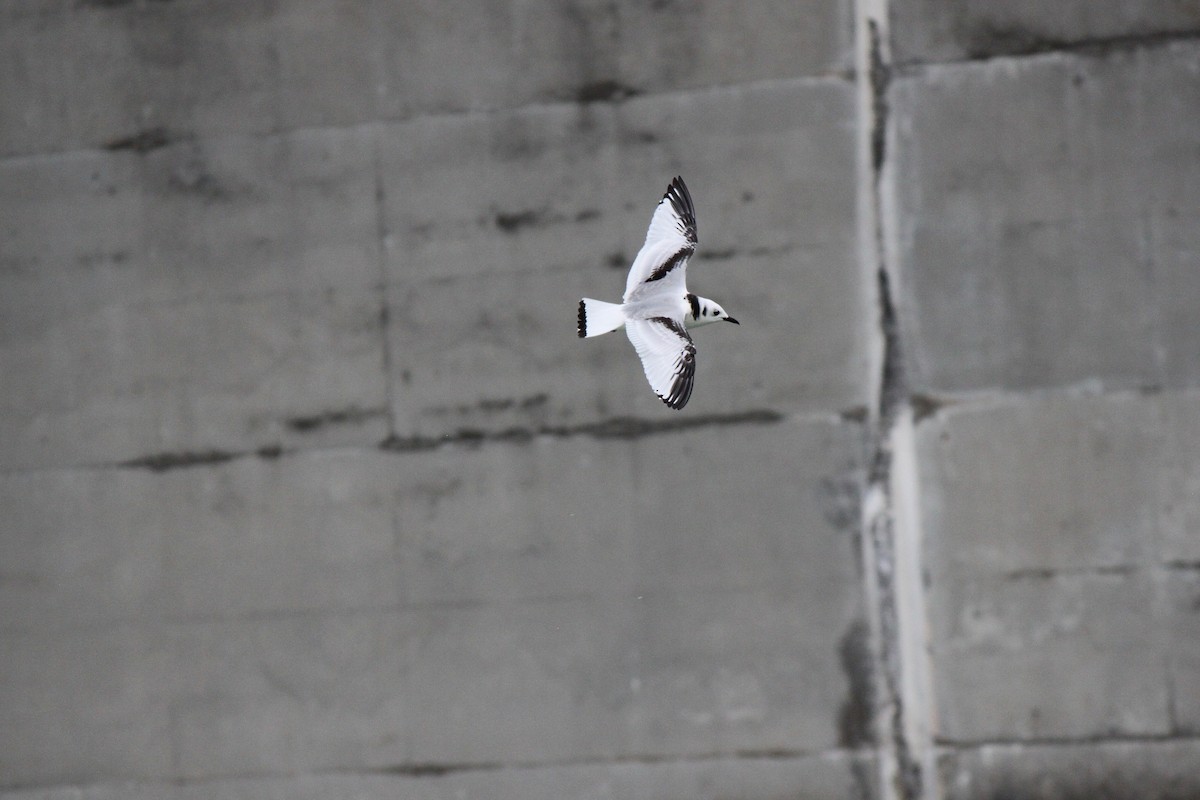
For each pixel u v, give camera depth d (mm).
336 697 12906
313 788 12930
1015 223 12305
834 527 12398
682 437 12547
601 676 12609
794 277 12438
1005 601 12250
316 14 12992
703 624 12516
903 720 12305
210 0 13125
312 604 12938
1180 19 12172
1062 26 12273
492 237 12773
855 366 12398
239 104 13086
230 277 13086
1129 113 12219
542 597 12680
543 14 12734
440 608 12797
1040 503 12219
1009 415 12266
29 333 13273
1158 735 12086
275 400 13016
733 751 12469
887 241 12391
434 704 12797
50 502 13234
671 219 8242
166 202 13172
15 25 13312
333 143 12969
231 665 13031
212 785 13055
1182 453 12117
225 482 13055
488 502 12742
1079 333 12234
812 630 12406
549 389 12680
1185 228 12172
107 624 13172
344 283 12938
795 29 12438
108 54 13234
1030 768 12188
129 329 13188
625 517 12594
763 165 12469
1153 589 12117
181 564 13094
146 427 13148
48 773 13211
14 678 13250
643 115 12594
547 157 12703
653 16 12594
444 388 12805
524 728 12688
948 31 12359
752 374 12484
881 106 12398
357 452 12898
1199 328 12125
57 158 13273
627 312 7750
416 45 12875
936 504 12312
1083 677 12172
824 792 12367
